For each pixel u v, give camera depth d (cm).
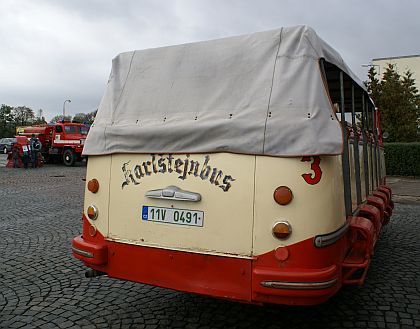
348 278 356
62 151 2520
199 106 348
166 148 347
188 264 335
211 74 352
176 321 380
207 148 328
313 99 310
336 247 313
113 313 397
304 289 292
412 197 1283
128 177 365
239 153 317
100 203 380
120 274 366
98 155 383
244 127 316
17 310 403
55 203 1056
